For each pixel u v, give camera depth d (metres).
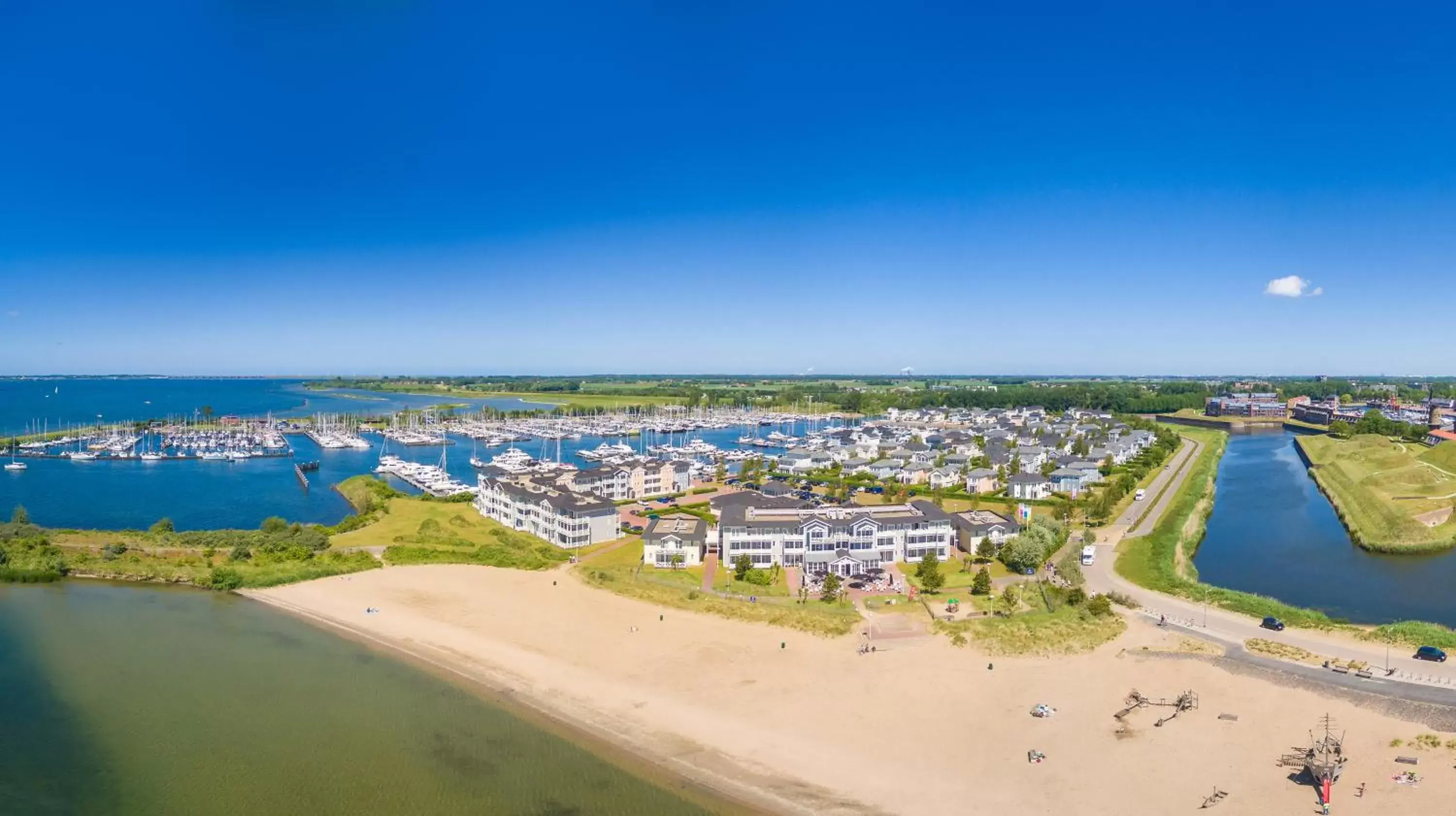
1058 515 179.88
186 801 71.56
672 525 154.00
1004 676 92.00
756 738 81.06
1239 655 95.50
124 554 147.50
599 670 98.12
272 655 104.62
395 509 194.38
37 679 96.94
